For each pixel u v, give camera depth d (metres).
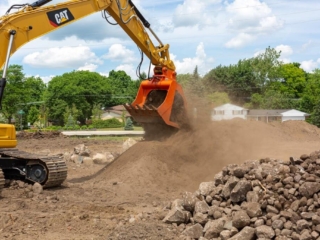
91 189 11.66
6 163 11.84
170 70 15.23
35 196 10.62
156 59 15.12
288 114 59.88
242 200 7.43
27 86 60.94
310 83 73.44
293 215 6.73
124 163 13.51
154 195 11.27
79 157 18.22
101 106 94.25
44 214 9.03
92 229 8.02
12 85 58.25
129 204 10.21
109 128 68.50
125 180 12.35
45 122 73.19
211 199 7.84
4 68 10.49
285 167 7.59
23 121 69.31
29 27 11.20
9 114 59.56
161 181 12.50
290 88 82.12
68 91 88.44
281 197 7.07
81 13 12.48
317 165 7.50
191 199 7.89
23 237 7.57
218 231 6.91
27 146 26.25
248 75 76.50
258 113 60.66
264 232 6.50
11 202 9.99
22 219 8.55
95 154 20.03
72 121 68.44
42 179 11.54
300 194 7.04
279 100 65.06
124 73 119.38
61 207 9.69
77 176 14.66
